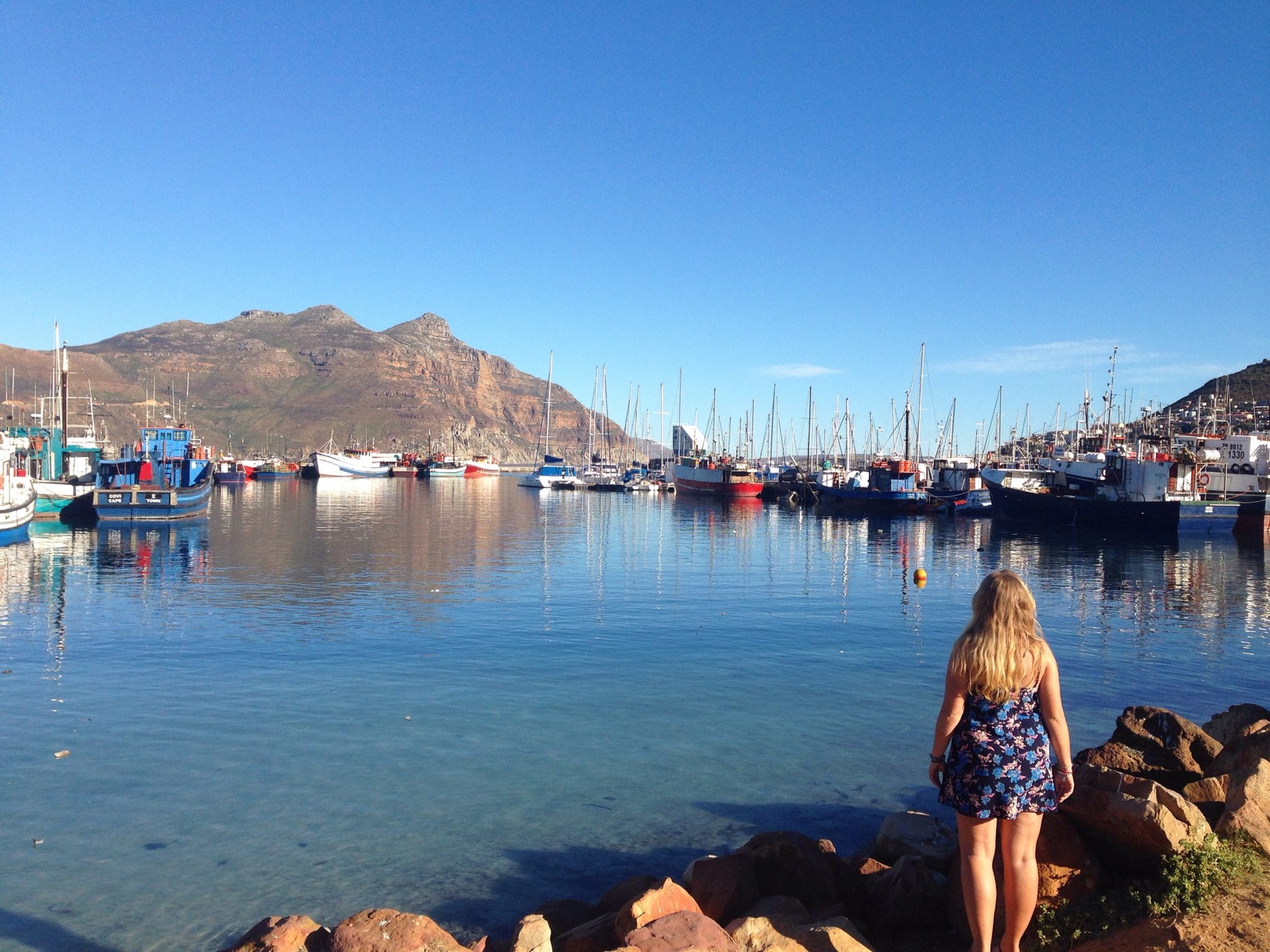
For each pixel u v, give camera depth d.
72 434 90.12
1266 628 24.84
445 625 23.34
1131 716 10.70
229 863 9.47
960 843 5.95
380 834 10.25
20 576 32.94
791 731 14.19
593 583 32.50
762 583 33.22
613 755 13.02
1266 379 154.12
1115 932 6.50
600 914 8.08
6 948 7.72
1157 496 63.25
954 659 5.87
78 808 10.83
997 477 82.12
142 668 18.17
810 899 8.26
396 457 188.75
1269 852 7.15
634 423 163.88
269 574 34.12
